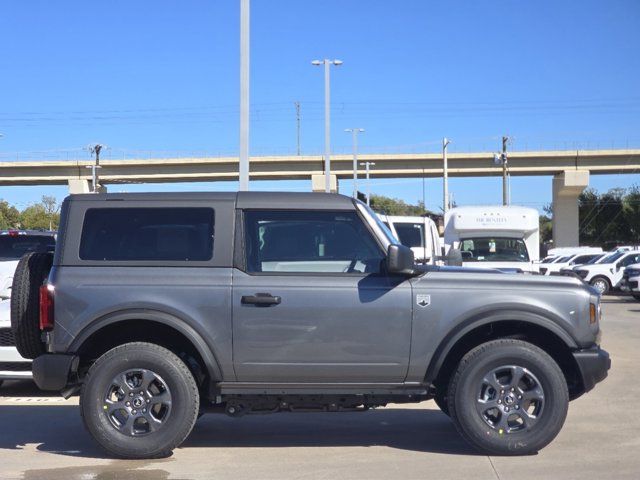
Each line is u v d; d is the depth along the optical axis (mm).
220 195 6664
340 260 6551
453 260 12422
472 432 6426
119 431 6402
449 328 6398
